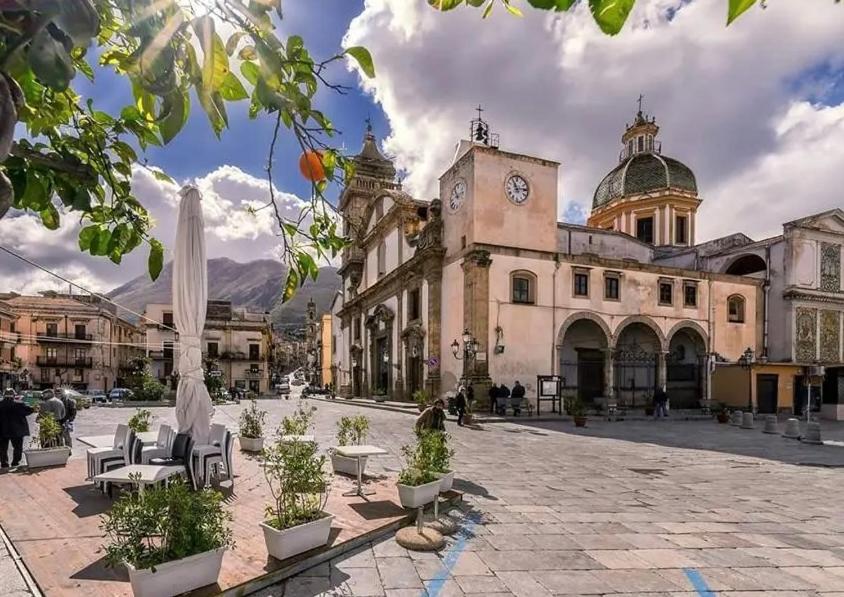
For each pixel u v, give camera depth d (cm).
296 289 207
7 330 4734
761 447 1559
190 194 788
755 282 3284
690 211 4178
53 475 844
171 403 3250
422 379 2995
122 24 136
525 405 2422
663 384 2922
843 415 2909
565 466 1116
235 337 6219
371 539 579
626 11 93
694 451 1435
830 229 3372
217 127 129
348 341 4900
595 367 2953
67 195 178
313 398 5109
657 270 2967
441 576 488
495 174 2634
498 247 2561
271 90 129
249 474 862
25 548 510
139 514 395
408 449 780
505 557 543
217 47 115
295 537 500
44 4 82
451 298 2762
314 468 537
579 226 3559
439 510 712
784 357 3212
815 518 746
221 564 459
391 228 3769
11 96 88
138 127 203
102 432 1673
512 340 2544
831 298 3309
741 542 620
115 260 225
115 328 5700
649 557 556
